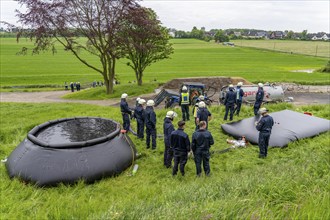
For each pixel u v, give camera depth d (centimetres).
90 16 2698
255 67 6119
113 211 430
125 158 877
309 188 480
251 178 577
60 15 2545
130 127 1298
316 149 996
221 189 537
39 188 734
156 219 383
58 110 1841
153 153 1020
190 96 1916
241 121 1270
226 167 886
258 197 454
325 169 658
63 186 735
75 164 778
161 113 1568
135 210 430
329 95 2531
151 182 803
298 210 361
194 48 12012
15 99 2914
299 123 1212
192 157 951
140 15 2673
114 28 2697
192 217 371
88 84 4328
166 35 3189
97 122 1090
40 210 546
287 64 6781
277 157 959
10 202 597
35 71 5609
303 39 19912
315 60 7681
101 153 824
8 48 10044
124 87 3184
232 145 1081
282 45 14288
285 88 2723
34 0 2473
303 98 2406
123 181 799
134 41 2823
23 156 817
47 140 888
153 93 2883
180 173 841
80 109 1875
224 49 11494
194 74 4703
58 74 5241
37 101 2734
